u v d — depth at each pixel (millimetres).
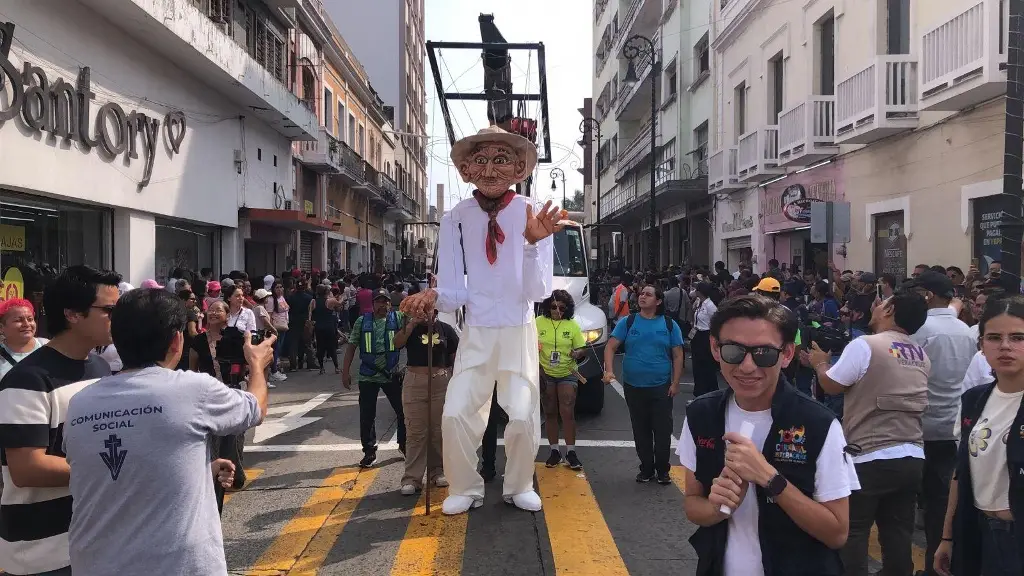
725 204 21594
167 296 2418
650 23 30438
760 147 16859
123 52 12312
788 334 2207
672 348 6008
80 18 10992
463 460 5266
